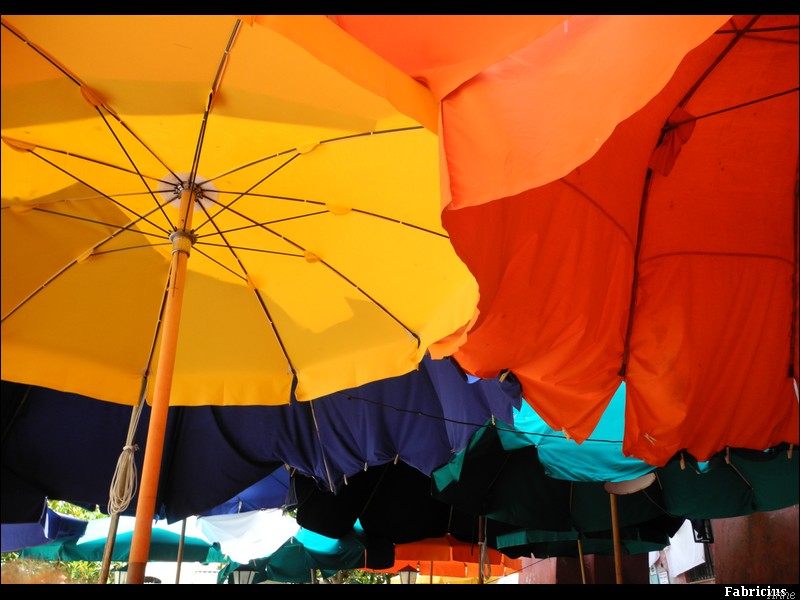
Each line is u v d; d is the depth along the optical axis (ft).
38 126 12.06
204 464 20.03
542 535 27.63
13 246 14.47
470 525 27.35
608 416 16.90
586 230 12.01
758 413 13.32
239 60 10.56
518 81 8.55
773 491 20.10
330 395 19.53
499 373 12.82
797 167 12.66
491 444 20.58
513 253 11.46
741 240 13.25
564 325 12.35
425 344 15.19
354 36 7.94
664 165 12.01
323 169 13.43
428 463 18.60
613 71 7.52
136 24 9.73
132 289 15.90
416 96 8.38
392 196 13.71
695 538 26.23
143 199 14.25
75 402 19.08
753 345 13.12
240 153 13.08
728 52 10.76
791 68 11.15
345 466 19.31
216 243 15.56
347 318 16.35
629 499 22.91
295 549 39.86
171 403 16.81
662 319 13.04
